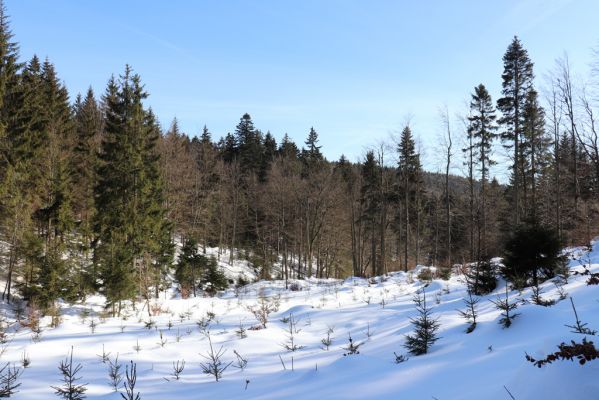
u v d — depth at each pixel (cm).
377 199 4056
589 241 2241
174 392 662
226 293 2784
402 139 3697
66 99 4066
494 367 516
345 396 523
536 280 1178
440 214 5059
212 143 6856
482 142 2836
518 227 1276
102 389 691
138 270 2389
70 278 2044
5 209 2175
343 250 4797
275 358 873
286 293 2478
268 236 4616
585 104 2389
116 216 2434
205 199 4216
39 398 645
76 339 1155
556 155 2566
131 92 2633
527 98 2773
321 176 4153
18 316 1703
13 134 2475
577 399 332
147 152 2777
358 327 1166
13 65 2631
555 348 475
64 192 2436
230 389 656
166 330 1310
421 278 2372
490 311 963
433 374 556
